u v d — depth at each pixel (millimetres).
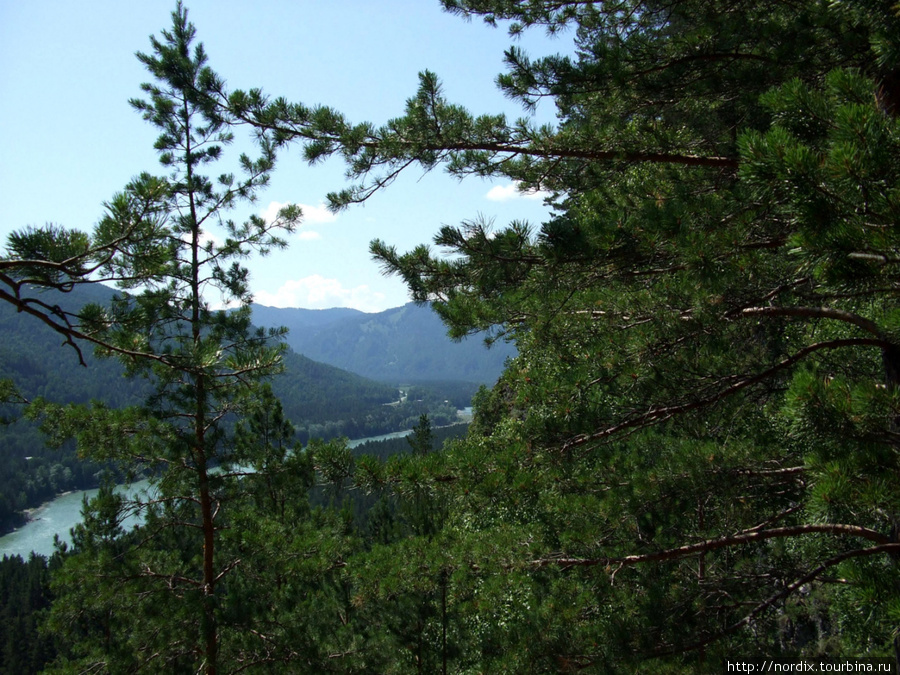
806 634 7309
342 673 9805
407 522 11438
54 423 8945
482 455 4859
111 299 8062
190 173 9516
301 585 10914
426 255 4961
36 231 2791
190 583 10117
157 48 9094
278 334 10734
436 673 8367
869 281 2678
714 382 4820
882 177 2518
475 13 6293
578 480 5340
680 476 5082
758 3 5699
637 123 5559
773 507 5988
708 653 5086
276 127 5434
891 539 4066
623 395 5023
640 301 4727
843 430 3025
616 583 5453
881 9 3547
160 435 9258
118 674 9469
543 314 5066
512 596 5738
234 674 9688
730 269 3795
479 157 5477
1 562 44688
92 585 9469
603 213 4758
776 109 3230
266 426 12617
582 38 6430
